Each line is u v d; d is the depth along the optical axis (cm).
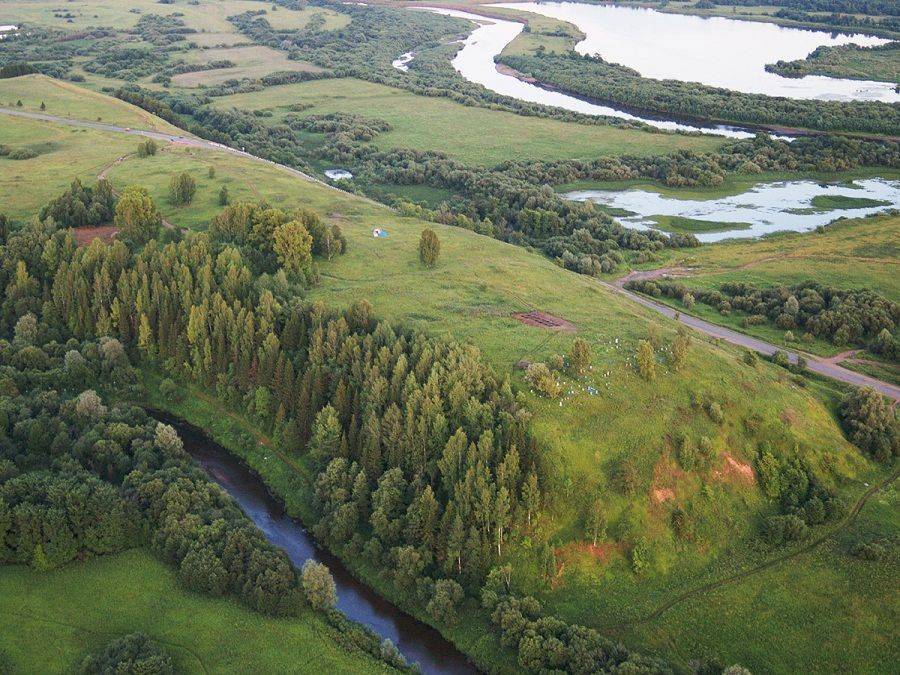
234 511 12588
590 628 11019
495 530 11762
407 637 11281
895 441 14012
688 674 10369
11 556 11269
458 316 16450
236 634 10612
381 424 12950
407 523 12100
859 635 10812
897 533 12181
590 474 12488
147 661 9606
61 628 10425
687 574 11850
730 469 12975
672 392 13888
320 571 11219
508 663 10725
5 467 12088
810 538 12275
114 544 11681
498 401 12962
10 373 14775
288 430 14225
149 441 13588
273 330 15425
